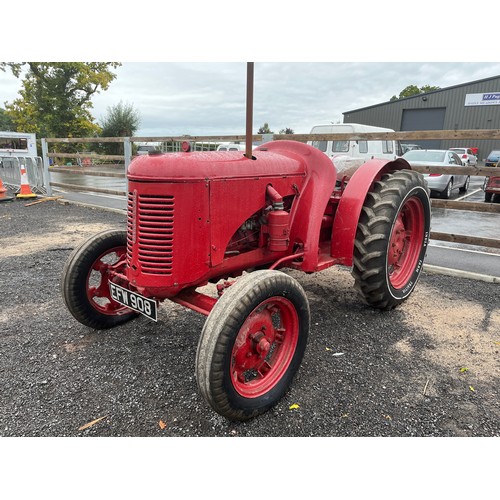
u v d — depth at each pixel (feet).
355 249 11.06
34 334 10.71
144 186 7.54
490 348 10.11
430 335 10.77
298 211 9.96
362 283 11.23
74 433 7.16
